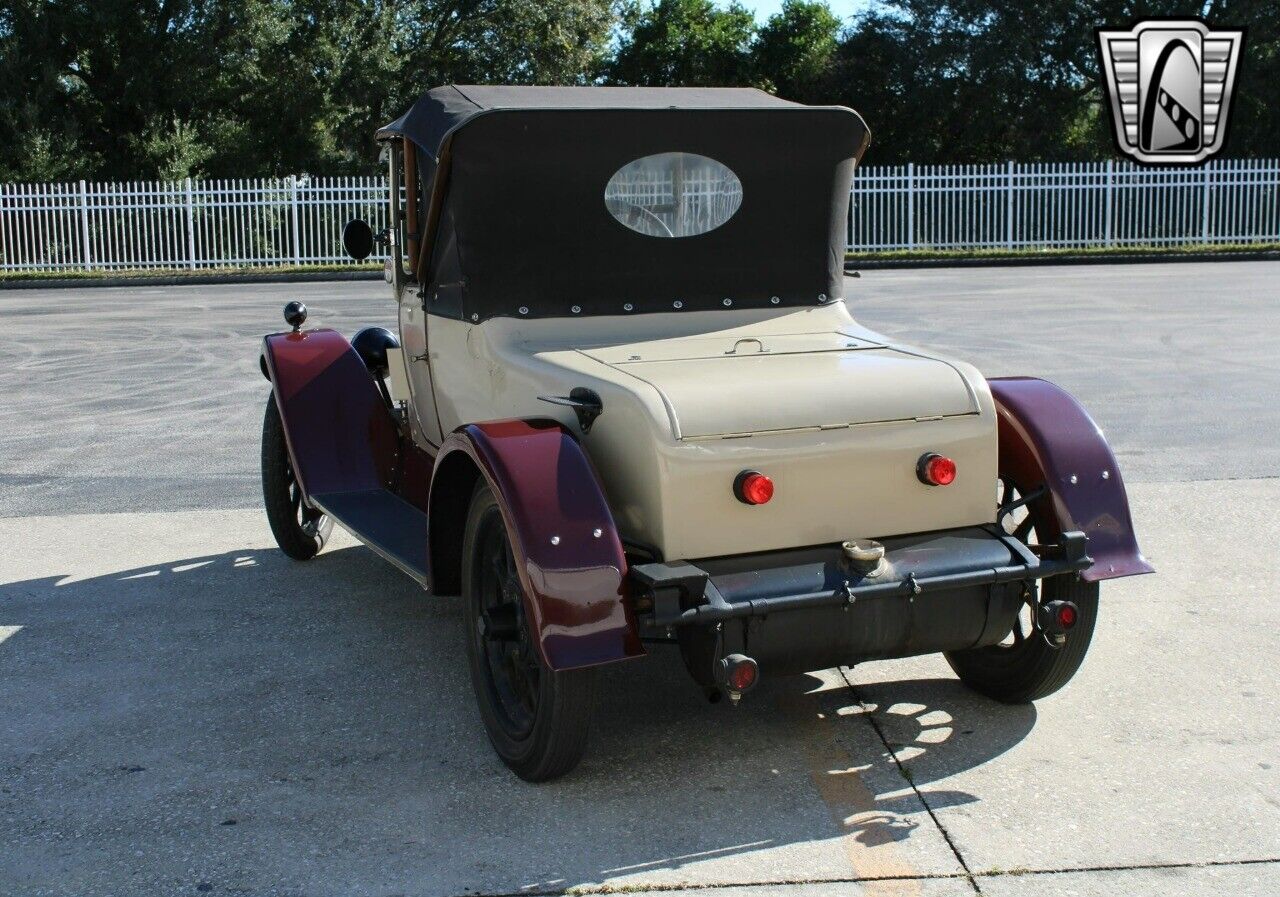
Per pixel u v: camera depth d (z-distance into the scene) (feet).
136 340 47.11
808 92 127.75
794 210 14.05
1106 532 11.97
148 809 11.24
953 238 83.25
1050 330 44.39
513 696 12.01
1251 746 12.25
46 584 17.93
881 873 10.03
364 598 17.28
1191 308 50.57
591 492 10.98
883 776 11.76
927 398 11.82
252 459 26.12
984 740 12.51
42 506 22.47
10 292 71.87
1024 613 15.26
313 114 109.40
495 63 120.67
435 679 14.33
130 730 12.94
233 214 82.23
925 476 11.59
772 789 11.52
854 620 11.34
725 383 11.50
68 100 104.01
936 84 111.75
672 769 11.96
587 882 9.96
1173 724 12.80
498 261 13.41
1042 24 108.06
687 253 13.82
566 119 12.85
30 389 35.55
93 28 100.94
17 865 10.31
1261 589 16.93
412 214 15.33
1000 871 10.03
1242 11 103.14
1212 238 82.79
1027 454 12.35
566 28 121.80
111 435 28.76
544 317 13.61
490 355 13.42
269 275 75.72
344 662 14.87
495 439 11.35
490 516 11.78
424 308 15.21
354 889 9.91
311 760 12.23
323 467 17.19
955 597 11.66
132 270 80.74
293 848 10.54
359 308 56.59
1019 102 111.55
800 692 13.83
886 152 118.73
